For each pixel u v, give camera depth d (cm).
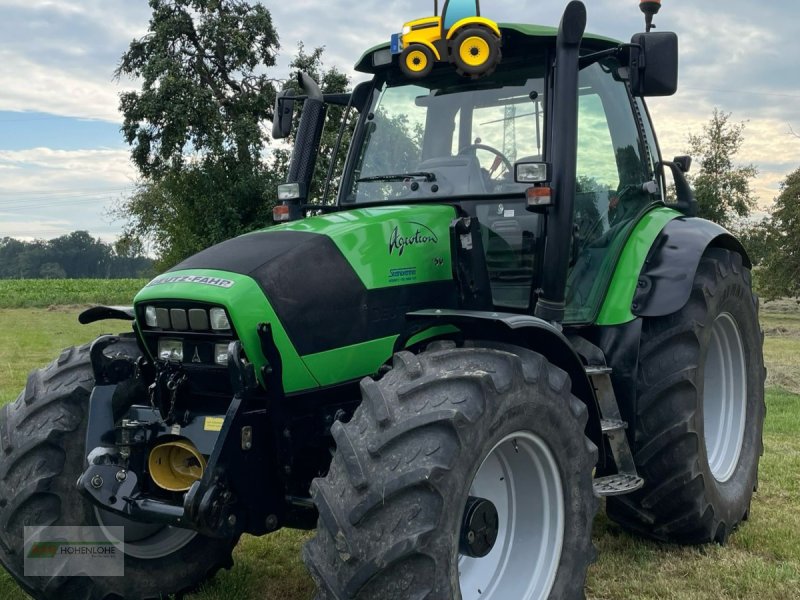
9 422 326
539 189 330
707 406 466
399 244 326
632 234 417
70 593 320
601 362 381
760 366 480
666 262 404
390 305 318
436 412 255
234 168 2742
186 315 290
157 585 342
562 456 301
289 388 292
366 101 406
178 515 279
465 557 302
